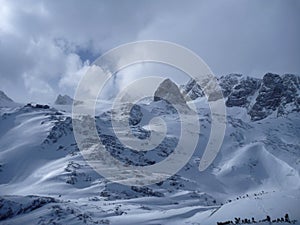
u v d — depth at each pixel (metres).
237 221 98.69
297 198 107.31
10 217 141.50
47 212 134.75
